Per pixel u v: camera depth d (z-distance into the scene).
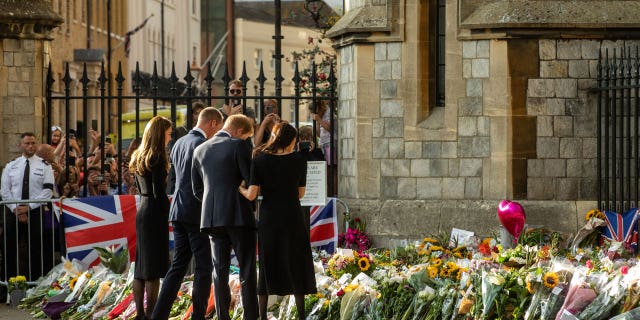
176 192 12.06
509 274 10.92
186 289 13.20
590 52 14.77
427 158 15.01
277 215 11.68
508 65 14.73
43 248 14.84
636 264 11.45
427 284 11.49
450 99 14.95
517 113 14.75
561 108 14.77
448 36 14.90
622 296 10.45
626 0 14.83
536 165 14.78
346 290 11.63
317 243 14.91
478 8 14.88
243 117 11.98
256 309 11.65
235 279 12.66
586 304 10.50
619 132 14.52
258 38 78.75
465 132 14.91
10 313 13.74
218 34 77.19
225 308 11.68
